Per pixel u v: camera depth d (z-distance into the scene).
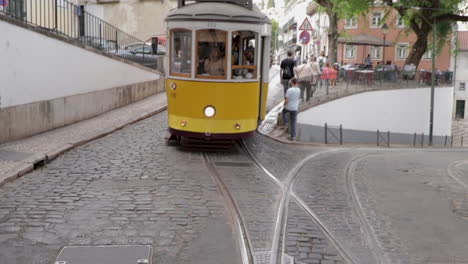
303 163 13.46
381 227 8.11
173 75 13.74
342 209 9.01
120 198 8.98
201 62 13.39
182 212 8.30
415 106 30.59
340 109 26.62
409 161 15.76
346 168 13.21
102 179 10.30
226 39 13.30
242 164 12.49
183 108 13.53
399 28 55.12
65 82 16.98
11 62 13.73
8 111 13.41
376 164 14.48
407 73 30.14
